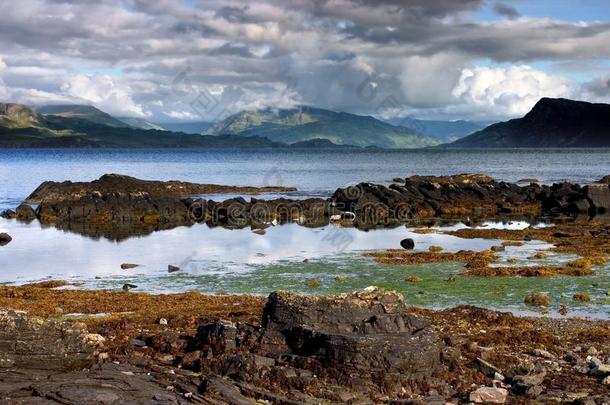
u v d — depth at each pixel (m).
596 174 160.62
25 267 47.09
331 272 43.50
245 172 178.25
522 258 48.50
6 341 19.52
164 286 40.22
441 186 95.94
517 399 20.09
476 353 24.41
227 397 18.95
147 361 22.45
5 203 96.12
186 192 108.88
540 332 28.31
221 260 48.81
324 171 180.62
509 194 95.62
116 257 51.06
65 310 33.09
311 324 22.06
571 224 69.50
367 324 21.47
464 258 47.97
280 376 20.38
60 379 18.97
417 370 20.66
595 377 22.33
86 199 80.56
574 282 39.94
